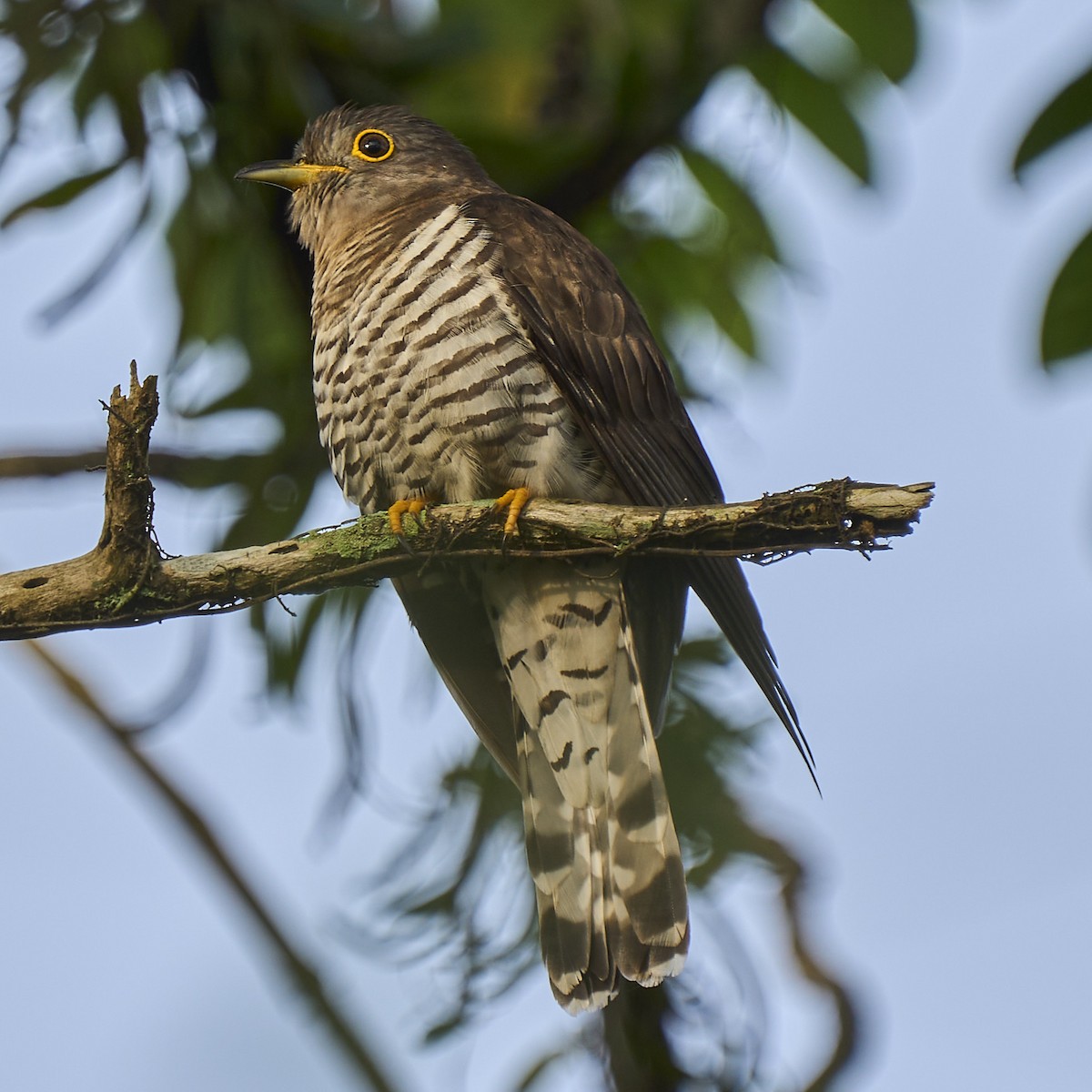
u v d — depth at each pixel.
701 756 10.28
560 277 9.86
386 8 11.16
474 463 9.70
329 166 11.11
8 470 10.58
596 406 9.73
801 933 9.66
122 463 7.89
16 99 10.37
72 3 10.39
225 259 11.15
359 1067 9.64
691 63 10.72
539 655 9.65
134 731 10.18
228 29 10.48
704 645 10.69
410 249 9.78
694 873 9.88
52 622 8.21
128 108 10.45
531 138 11.23
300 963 9.80
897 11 11.10
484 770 10.48
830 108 11.27
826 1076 9.37
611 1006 9.55
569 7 11.57
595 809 9.53
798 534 7.92
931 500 7.63
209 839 10.00
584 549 8.73
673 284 11.46
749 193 11.26
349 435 9.93
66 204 10.43
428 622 10.00
